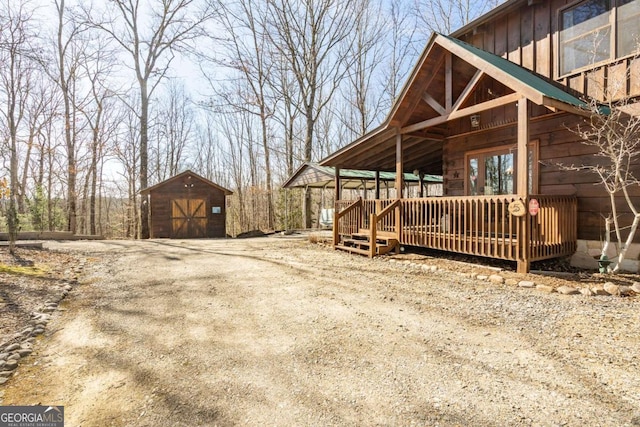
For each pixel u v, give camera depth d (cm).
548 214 612
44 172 2183
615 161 534
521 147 557
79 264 707
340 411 223
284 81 2169
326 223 1758
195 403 234
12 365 284
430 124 745
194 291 518
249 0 2002
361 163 1192
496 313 402
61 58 1791
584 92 680
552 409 220
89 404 234
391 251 832
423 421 211
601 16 661
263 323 384
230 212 2792
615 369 268
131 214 2508
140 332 360
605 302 435
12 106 1780
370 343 327
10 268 593
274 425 211
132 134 2562
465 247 652
